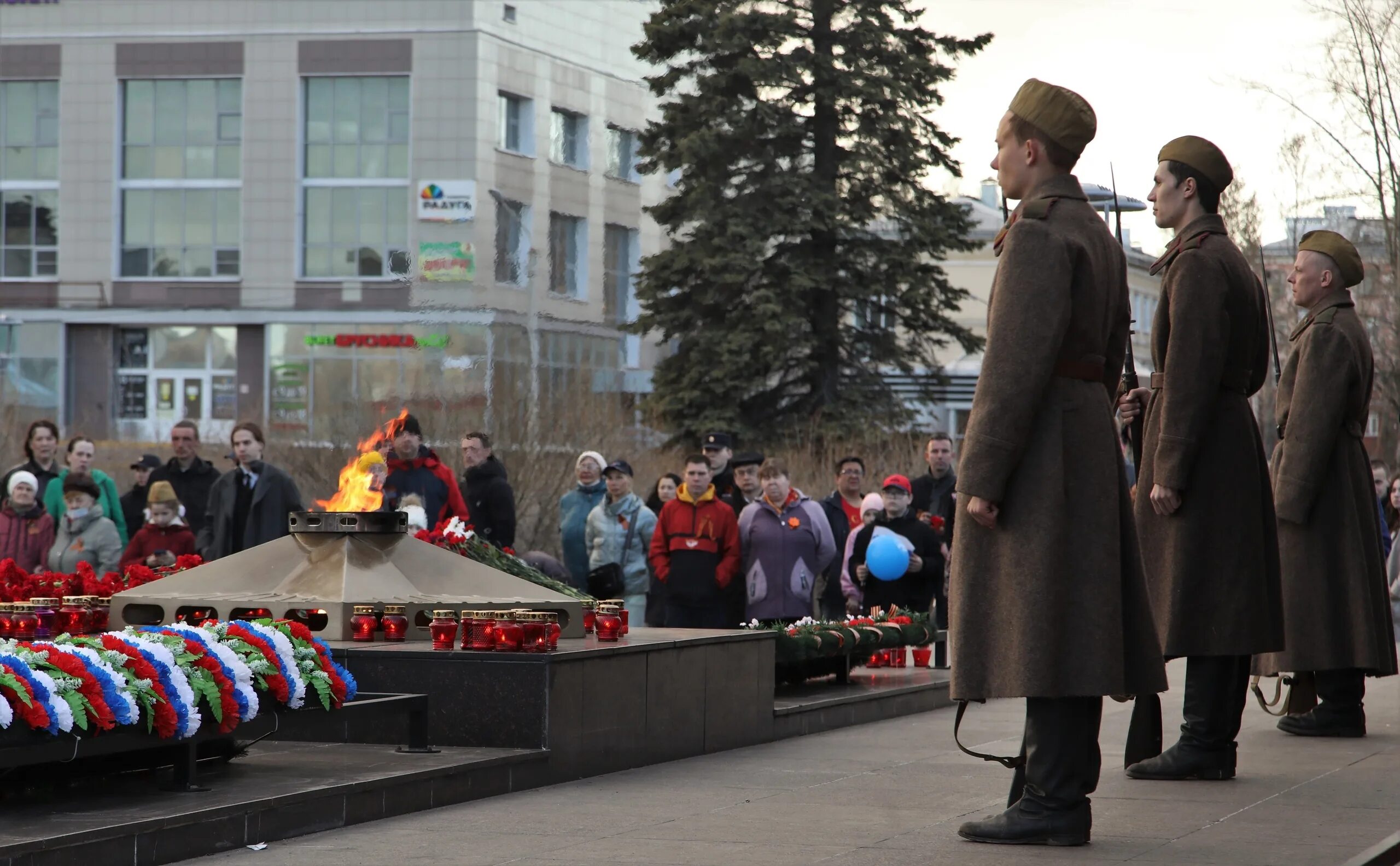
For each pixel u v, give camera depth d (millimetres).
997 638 5641
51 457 13352
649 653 7895
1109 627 5574
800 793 6969
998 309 5605
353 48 54656
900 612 11734
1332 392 8961
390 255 54750
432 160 53500
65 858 5059
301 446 22688
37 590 8586
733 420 31672
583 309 53688
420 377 33531
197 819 5516
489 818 6301
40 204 57500
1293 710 9289
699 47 32500
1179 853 5492
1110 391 5969
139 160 56938
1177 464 7215
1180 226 7445
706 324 32469
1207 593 7254
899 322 33406
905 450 26812
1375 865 5375
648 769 7746
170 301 56406
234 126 56312
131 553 12164
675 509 11734
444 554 8422
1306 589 8969
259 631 6375
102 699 5527
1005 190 5875
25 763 5348
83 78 57000
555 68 55000
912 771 7680
